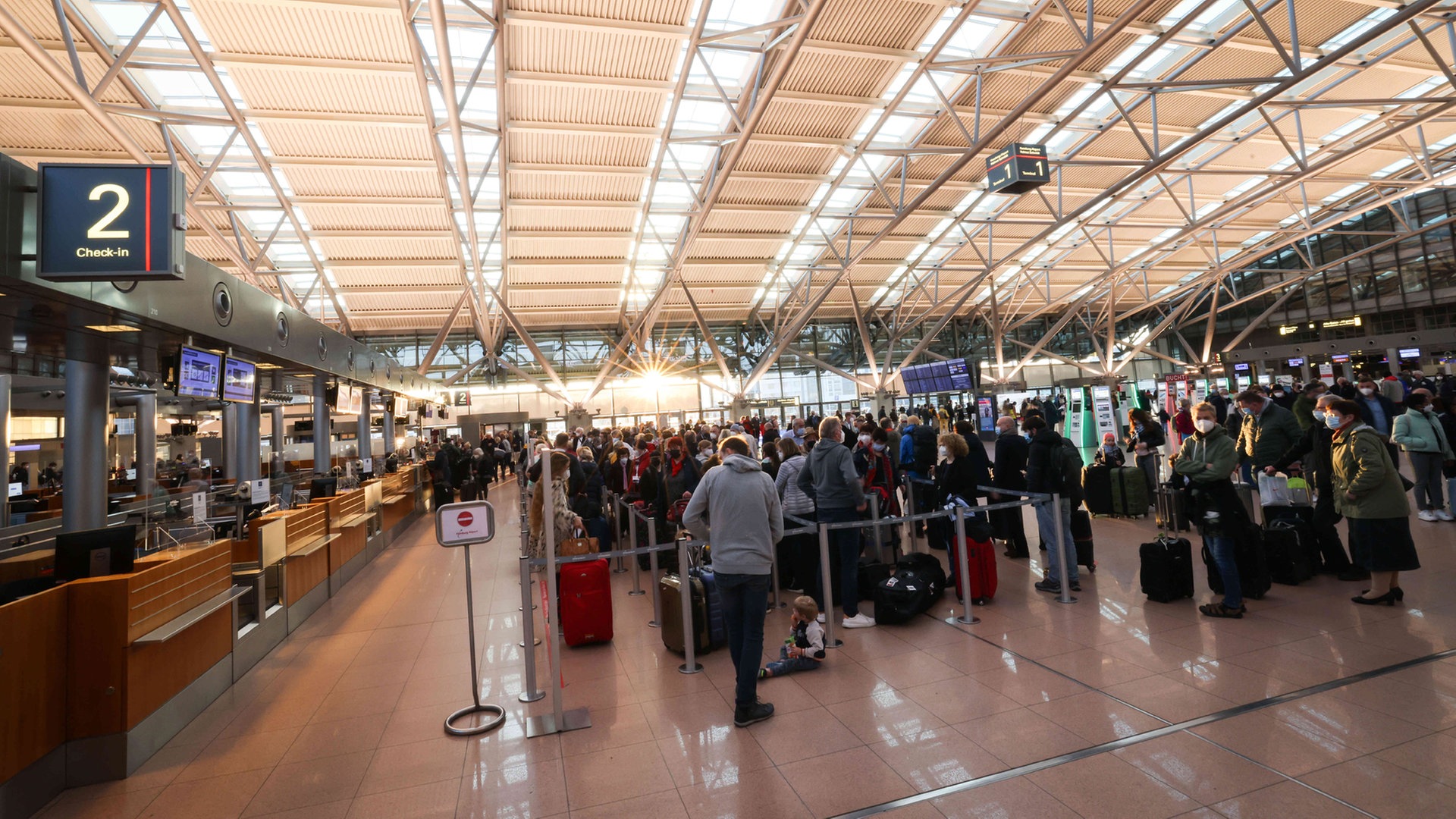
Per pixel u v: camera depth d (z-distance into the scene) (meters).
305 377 11.28
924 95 18.84
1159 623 5.09
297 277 26.19
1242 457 7.71
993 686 4.19
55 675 3.61
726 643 5.46
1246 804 2.80
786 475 6.75
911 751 3.46
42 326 5.64
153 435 11.76
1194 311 45.06
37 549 6.09
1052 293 40.12
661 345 36.59
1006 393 36.75
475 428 29.53
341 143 17.89
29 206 4.46
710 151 20.69
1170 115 21.45
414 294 28.61
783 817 2.96
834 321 39.91
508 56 15.05
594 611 5.63
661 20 14.47
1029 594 6.21
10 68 13.84
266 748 4.05
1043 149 15.22
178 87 15.35
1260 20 14.43
